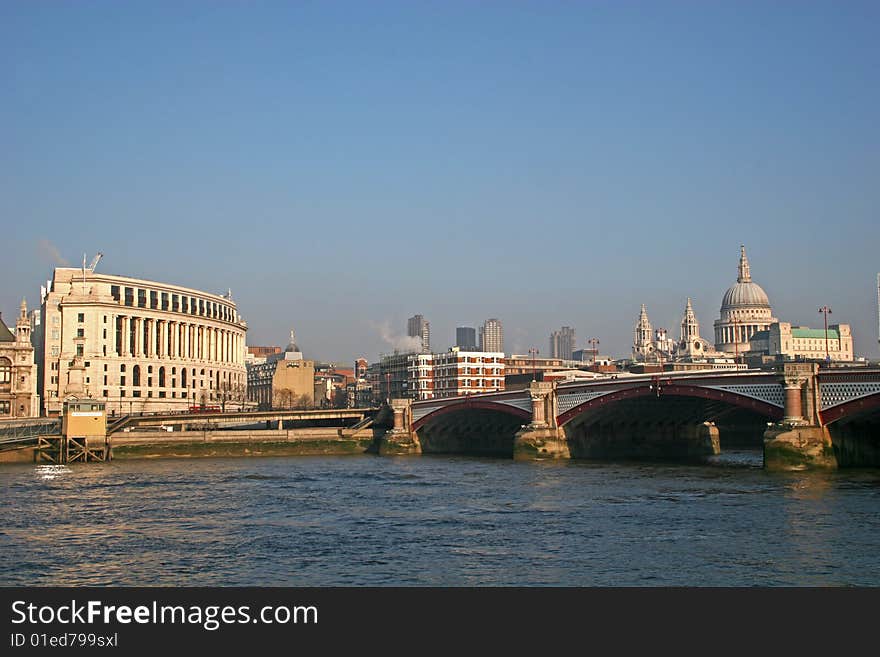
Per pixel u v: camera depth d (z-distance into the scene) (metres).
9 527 99.31
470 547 86.25
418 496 126.31
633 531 92.50
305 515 107.88
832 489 119.06
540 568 76.88
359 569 77.62
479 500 120.38
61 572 77.38
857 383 135.88
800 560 77.62
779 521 95.50
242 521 103.25
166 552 85.12
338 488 138.50
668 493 122.38
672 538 88.19
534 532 93.50
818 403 141.75
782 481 130.38
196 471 175.62
